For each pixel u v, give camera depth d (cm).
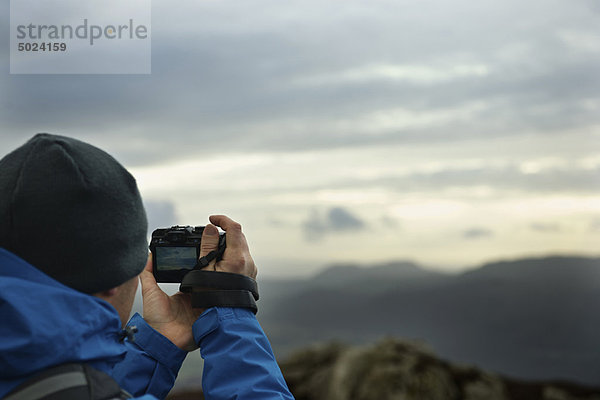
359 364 645
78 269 78
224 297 104
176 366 114
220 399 95
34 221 76
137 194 86
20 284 72
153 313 116
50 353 71
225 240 111
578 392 707
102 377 75
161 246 116
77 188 77
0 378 71
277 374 97
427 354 656
